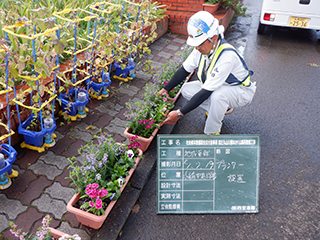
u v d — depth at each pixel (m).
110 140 2.70
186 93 3.70
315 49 6.96
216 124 3.33
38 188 2.63
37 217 2.38
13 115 2.92
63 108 3.48
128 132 3.20
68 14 4.11
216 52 2.91
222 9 7.60
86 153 3.04
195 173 2.51
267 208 2.75
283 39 7.52
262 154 3.44
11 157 2.58
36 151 3.03
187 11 7.14
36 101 2.73
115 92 4.25
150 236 2.44
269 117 4.16
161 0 7.19
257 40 7.32
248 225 2.59
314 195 2.93
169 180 2.50
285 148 3.56
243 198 2.57
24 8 3.52
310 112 4.34
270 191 2.94
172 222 2.58
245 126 3.91
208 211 2.55
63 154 3.04
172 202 2.53
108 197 2.45
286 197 2.88
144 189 2.91
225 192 2.55
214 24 2.68
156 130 3.24
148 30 5.71
